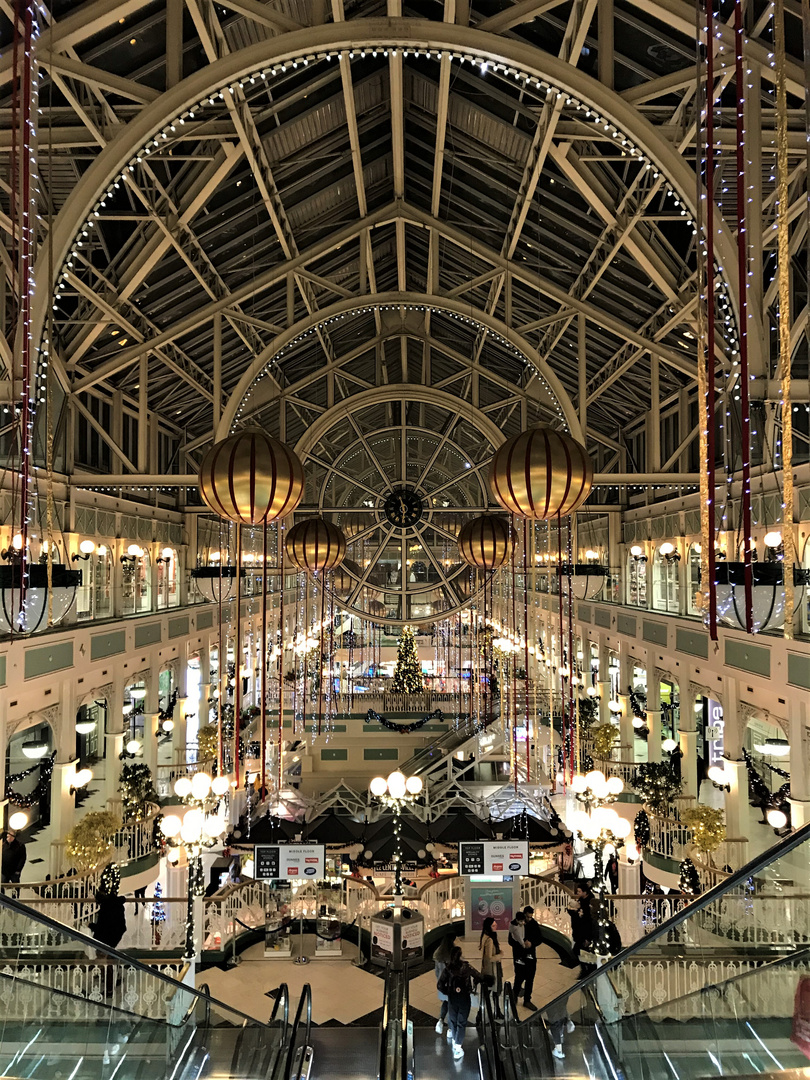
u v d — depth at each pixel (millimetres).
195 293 14820
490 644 23984
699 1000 5355
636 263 13477
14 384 8578
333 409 19438
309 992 9211
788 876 12992
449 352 19844
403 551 21969
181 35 8625
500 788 23500
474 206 14891
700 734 22781
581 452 8492
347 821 19375
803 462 11398
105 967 8125
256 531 28344
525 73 8469
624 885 15328
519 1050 7824
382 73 11852
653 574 20109
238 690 8875
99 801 18859
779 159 4531
